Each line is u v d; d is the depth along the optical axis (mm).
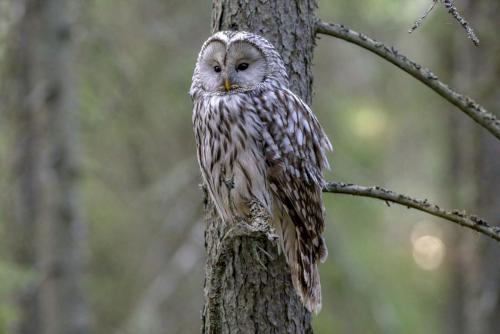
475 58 14141
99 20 14969
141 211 18344
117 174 17031
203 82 7977
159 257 18828
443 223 23953
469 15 14289
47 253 15680
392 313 16141
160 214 18484
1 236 16109
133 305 18953
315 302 7656
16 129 15641
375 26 18672
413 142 21797
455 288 22812
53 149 15359
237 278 7438
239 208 7715
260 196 7695
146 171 16922
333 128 15961
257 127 7617
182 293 19172
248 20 7695
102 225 17969
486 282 14047
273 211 7828
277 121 7621
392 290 18031
